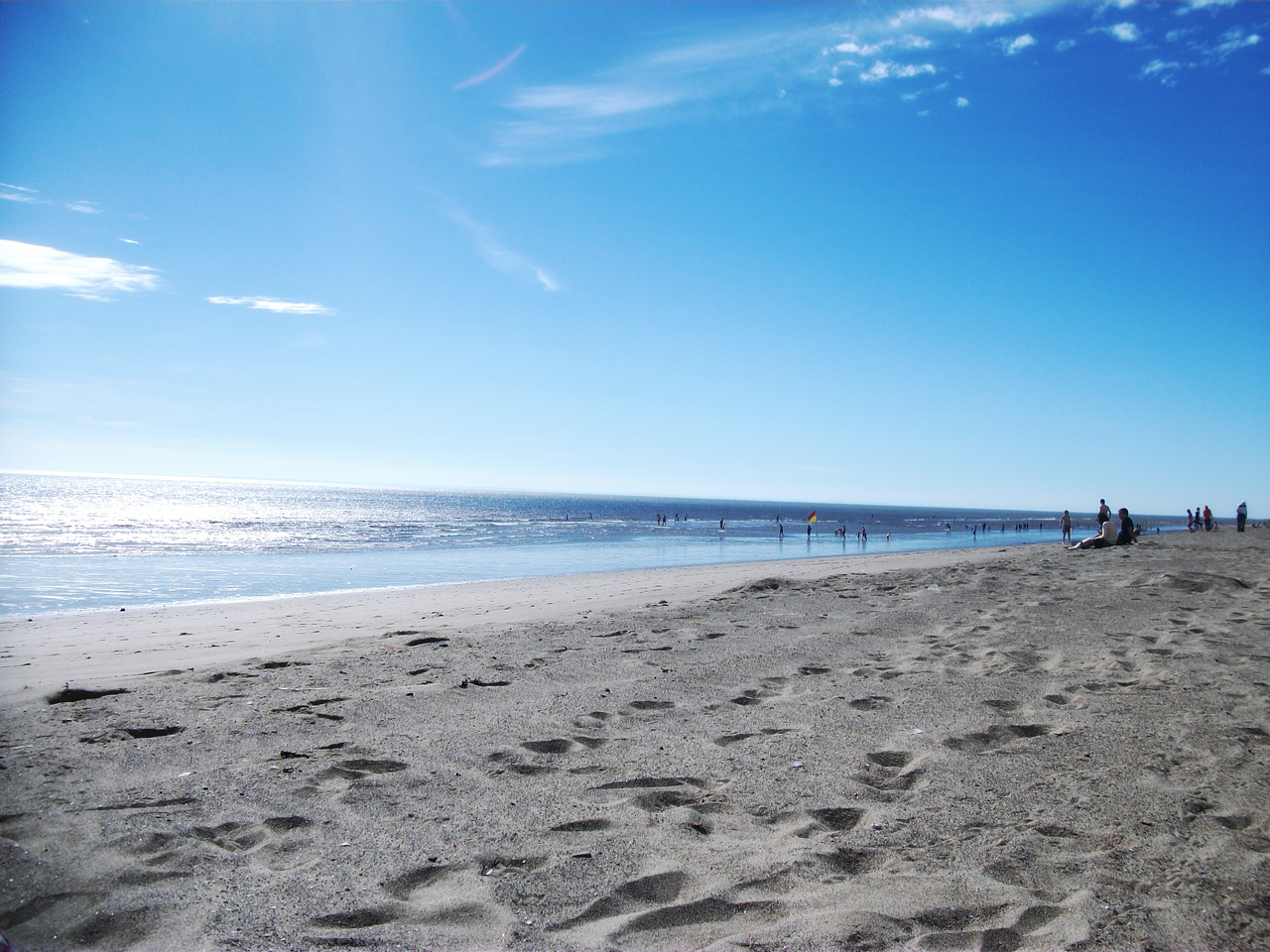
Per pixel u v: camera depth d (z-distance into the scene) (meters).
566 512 123.19
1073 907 2.63
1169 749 4.25
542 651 7.44
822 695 5.65
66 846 3.02
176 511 76.38
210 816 3.37
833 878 2.88
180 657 7.86
